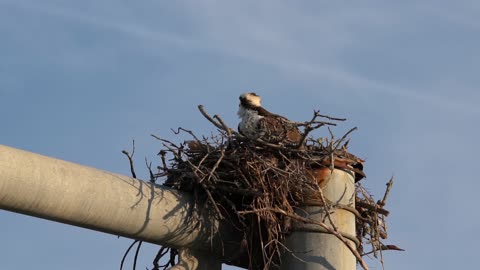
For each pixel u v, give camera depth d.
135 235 15.34
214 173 15.99
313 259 15.93
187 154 16.48
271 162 16.14
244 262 16.78
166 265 16.64
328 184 16.41
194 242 15.96
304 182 16.11
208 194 15.73
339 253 16.02
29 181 13.63
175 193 15.79
